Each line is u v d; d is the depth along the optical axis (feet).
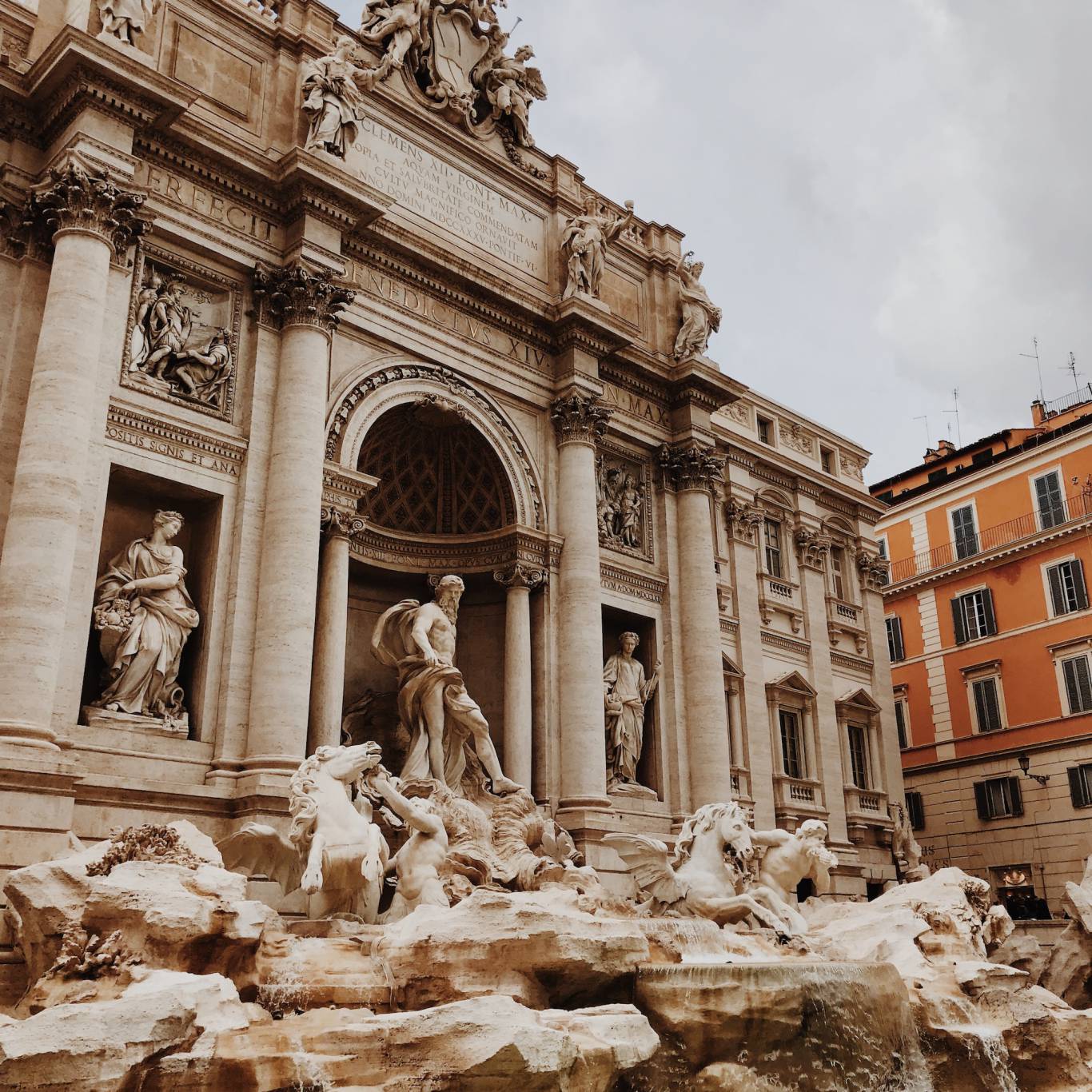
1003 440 188.85
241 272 85.15
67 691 68.08
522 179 109.50
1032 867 154.40
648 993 49.62
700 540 112.78
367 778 65.31
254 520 80.07
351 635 98.22
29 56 79.82
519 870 75.31
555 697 97.66
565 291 107.34
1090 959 89.92
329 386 88.38
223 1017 39.42
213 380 81.87
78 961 42.78
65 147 74.08
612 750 103.45
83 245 72.90
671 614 110.32
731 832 72.95
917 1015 59.31
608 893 76.33
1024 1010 64.03
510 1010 39.60
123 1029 34.32
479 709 89.35
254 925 45.88
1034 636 161.07
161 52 84.84
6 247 74.95
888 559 187.42
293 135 90.07
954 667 171.12
